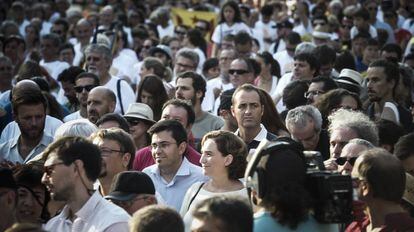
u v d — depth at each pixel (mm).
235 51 28641
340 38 35844
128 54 34188
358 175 11938
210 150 14906
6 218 13742
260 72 26641
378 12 40719
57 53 33094
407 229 11734
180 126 16500
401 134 17578
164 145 16344
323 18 36594
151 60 27391
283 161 11398
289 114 17531
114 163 15000
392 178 11797
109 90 20625
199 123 21656
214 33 36438
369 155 11930
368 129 15375
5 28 38625
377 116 21250
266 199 11375
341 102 19125
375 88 21297
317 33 33281
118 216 12750
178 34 38656
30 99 18562
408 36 38062
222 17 36438
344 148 14188
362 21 34375
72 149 12820
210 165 14906
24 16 44500
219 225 10719
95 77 22562
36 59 33156
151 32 39750
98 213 12828
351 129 15289
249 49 31656
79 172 12820
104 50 24969
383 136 17469
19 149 19141
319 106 19281
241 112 17953
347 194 11391
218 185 14961
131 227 11023
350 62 26656
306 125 17281
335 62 26703
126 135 15195
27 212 14641
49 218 14688
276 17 42281
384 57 29734
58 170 12773
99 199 12922
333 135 15391
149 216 10930
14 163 18797
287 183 11336
